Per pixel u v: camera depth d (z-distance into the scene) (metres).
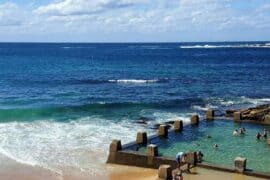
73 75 101.62
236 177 25.61
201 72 110.00
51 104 58.00
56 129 41.97
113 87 77.94
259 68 122.19
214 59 167.25
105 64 139.12
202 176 25.72
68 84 82.25
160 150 32.09
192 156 27.62
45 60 157.62
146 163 29.41
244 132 38.38
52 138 38.38
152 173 28.39
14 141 37.38
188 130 39.06
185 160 27.91
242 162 26.22
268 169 27.75
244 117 43.38
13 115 48.88
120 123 44.94
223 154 31.33
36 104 57.84
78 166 30.50
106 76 100.06
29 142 37.00
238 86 79.69
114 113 51.03
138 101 61.09
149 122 45.59
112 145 30.66
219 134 37.62
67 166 30.56
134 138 38.03
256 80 90.06
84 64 138.62
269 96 67.19
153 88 76.56
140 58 173.50
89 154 33.31
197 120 41.44
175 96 66.75
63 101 61.09
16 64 136.00
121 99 63.50
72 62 147.75
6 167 30.50
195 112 52.38
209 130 39.12
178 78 94.56
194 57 181.75
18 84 81.44
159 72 110.88
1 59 162.12
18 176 28.72
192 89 75.31
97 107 54.72
